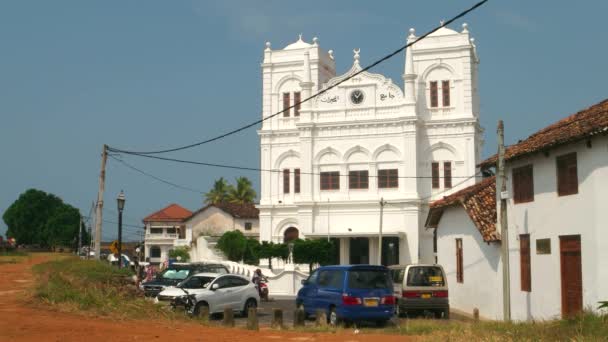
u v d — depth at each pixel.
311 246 52.31
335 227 60.75
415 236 58.19
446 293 27.80
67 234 90.19
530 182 24.70
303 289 25.30
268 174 64.31
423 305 27.44
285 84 65.12
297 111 64.50
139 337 13.92
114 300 18.77
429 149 60.53
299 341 15.01
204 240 63.97
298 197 63.38
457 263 32.59
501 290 27.02
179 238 81.75
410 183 59.09
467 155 59.56
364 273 23.08
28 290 19.05
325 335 16.70
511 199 26.09
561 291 22.00
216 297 26.58
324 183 61.94
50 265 27.50
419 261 58.16
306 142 62.31
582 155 20.78
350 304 22.58
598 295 19.61
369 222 59.88
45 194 92.06
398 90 60.78
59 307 17.34
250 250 57.41
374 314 22.78
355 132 61.41
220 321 24.70
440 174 60.16
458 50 60.72
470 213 28.95
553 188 22.67
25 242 90.50
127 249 91.50
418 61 61.62
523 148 24.52
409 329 19.34
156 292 31.00
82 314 16.91
